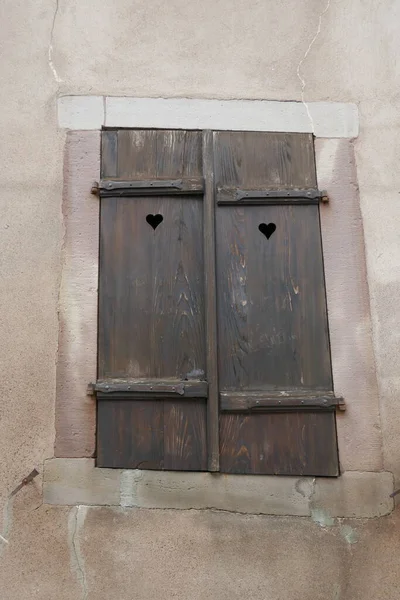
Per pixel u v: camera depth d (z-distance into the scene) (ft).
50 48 8.76
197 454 7.43
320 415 7.58
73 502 7.26
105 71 8.68
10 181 8.20
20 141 8.35
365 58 8.86
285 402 7.51
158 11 8.97
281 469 7.39
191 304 7.88
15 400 7.52
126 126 8.43
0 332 7.71
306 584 7.05
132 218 8.13
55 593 6.96
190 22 8.96
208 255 7.91
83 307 7.83
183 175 8.29
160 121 8.47
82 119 8.43
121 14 8.95
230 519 7.25
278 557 7.13
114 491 7.31
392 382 7.70
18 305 7.80
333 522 7.26
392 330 7.86
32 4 8.94
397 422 7.57
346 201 8.27
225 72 8.74
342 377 7.70
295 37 8.93
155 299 7.89
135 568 7.06
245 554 7.13
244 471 7.38
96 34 8.84
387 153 8.48
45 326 7.75
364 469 7.42
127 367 7.68
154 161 8.33
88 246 8.02
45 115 8.45
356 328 7.85
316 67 8.80
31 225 8.06
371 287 7.99
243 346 7.77
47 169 8.25
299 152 8.44
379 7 8.97
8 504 7.22
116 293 7.89
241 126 8.48
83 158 8.30
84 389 7.59
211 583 7.03
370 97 8.68
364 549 7.18
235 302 7.89
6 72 8.64
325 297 7.94
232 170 8.31
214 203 8.16
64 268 7.93
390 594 7.03
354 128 8.55
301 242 8.11
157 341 7.76
